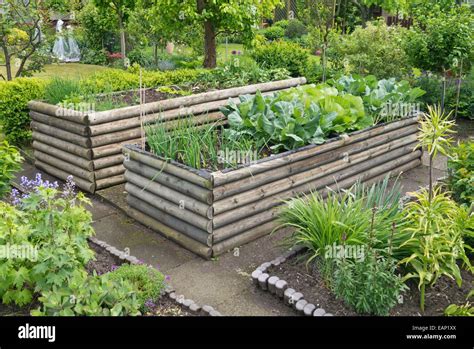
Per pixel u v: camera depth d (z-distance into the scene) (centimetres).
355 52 912
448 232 361
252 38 942
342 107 561
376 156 586
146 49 1334
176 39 1148
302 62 1013
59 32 957
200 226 423
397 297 331
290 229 478
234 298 372
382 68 884
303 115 524
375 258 333
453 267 350
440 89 860
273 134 506
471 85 857
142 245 458
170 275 406
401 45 873
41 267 310
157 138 484
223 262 425
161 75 791
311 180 502
